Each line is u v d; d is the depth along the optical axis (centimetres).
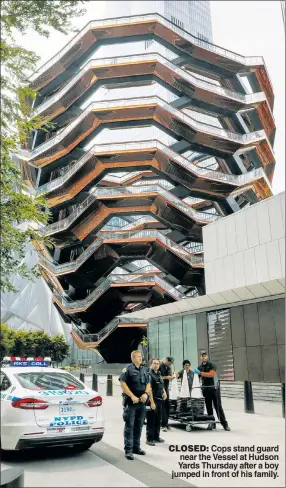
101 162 4653
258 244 2050
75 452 747
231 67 5303
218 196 4806
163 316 2545
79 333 5188
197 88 4800
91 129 4859
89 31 4972
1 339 6569
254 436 872
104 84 5038
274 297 1725
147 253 4756
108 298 4716
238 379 1870
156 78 4931
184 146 4844
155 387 823
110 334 4800
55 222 5281
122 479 565
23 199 1156
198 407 969
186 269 4616
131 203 4700
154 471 610
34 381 748
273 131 5778
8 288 1166
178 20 12862
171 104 5053
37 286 9250
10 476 490
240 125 5225
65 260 5512
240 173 5066
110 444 823
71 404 696
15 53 840
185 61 5259
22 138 1080
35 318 8919
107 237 4597
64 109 5203
